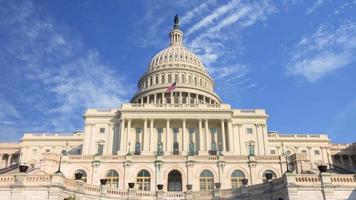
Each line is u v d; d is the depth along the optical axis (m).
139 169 55.19
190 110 84.25
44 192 32.41
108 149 82.06
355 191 31.42
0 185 32.69
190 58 122.56
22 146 98.25
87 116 85.62
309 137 98.38
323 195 31.16
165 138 83.25
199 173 55.38
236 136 84.44
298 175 32.19
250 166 55.78
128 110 83.94
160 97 107.25
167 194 40.69
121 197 38.78
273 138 97.12
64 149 91.81
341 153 99.75
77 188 35.12
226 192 39.44
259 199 36.25
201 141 81.94
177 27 137.75
